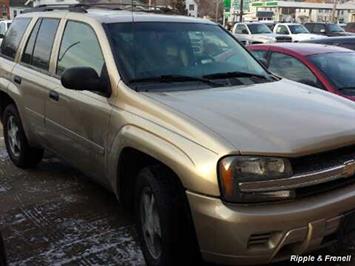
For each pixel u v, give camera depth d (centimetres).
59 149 507
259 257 314
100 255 402
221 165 313
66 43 498
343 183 345
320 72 627
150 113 371
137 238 427
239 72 461
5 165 628
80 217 472
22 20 615
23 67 572
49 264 389
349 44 1046
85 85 408
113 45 432
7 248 413
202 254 328
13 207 496
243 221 306
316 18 7681
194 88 414
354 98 584
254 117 351
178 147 334
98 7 546
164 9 547
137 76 414
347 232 347
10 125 615
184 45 459
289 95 412
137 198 385
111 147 403
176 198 345
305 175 323
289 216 312
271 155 315
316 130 342
